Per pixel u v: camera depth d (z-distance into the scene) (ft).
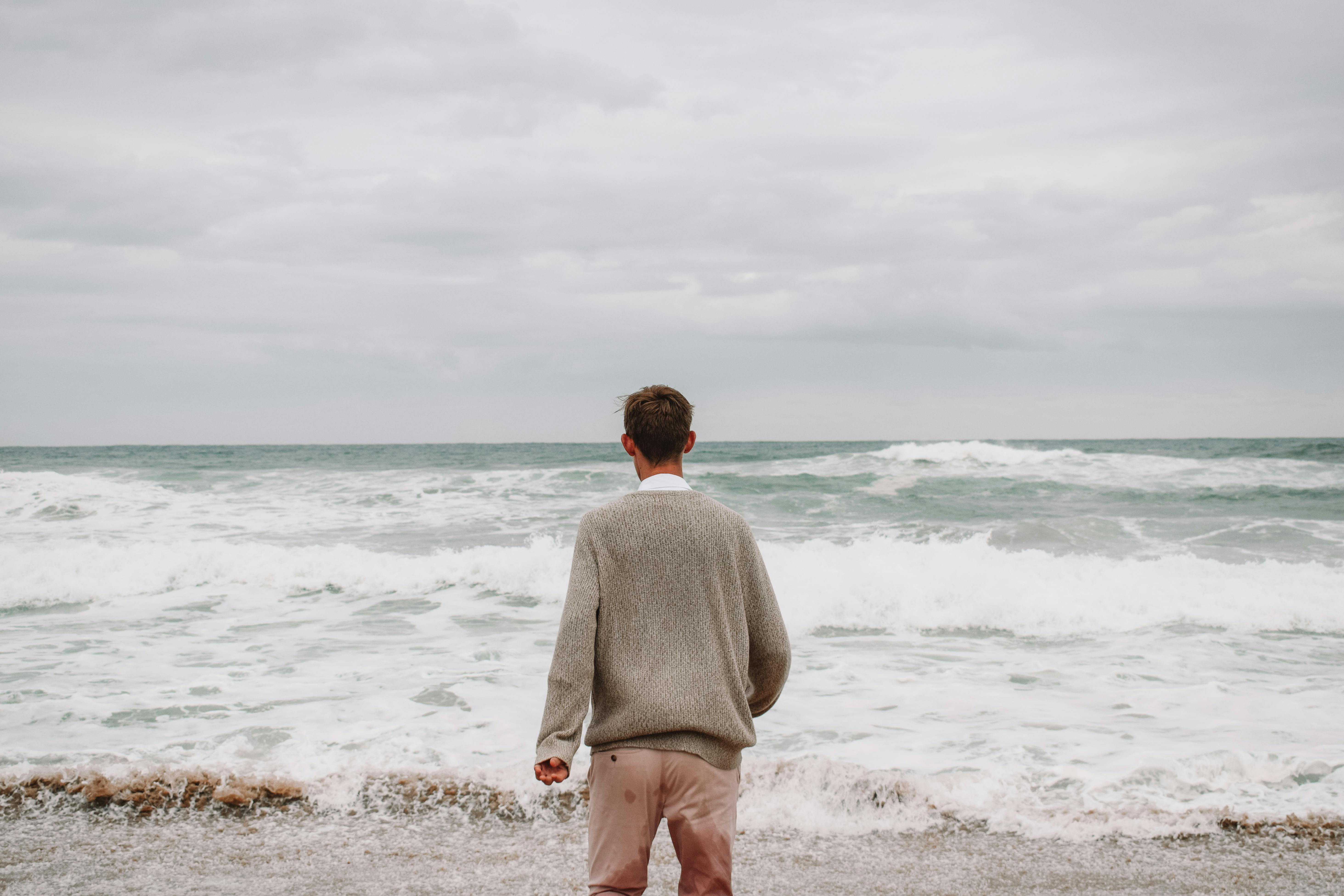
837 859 10.28
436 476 60.70
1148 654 20.43
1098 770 12.44
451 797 11.75
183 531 41.19
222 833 10.92
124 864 10.11
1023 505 52.31
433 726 14.76
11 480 54.03
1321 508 49.57
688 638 6.44
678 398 7.04
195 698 16.53
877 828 11.03
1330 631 22.47
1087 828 10.84
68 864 10.11
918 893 9.46
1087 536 38.68
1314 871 9.80
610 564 6.53
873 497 53.16
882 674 18.78
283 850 10.49
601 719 6.46
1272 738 14.03
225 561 29.78
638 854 6.34
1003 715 15.62
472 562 29.30
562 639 6.31
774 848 10.55
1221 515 47.50
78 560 29.66
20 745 13.70
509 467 86.02
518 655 20.26
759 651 6.80
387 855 10.37
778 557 29.63
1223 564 28.45
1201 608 23.84
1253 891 9.42
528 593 27.71
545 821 11.24
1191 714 15.60
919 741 14.08
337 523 43.70
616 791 6.31
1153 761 12.60
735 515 6.81
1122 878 9.73
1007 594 24.58
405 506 49.80
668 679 6.35
